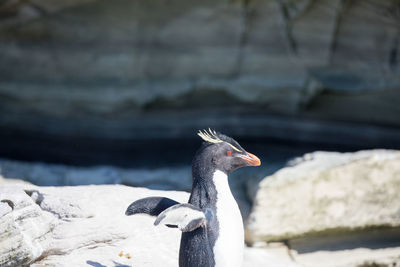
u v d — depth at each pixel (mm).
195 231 5977
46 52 17750
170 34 17859
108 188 8914
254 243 10539
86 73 18047
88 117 18109
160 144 18312
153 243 7883
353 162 11422
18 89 17812
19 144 18062
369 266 9617
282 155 17359
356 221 10742
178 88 17953
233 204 6297
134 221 8180
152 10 17531
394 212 10797
